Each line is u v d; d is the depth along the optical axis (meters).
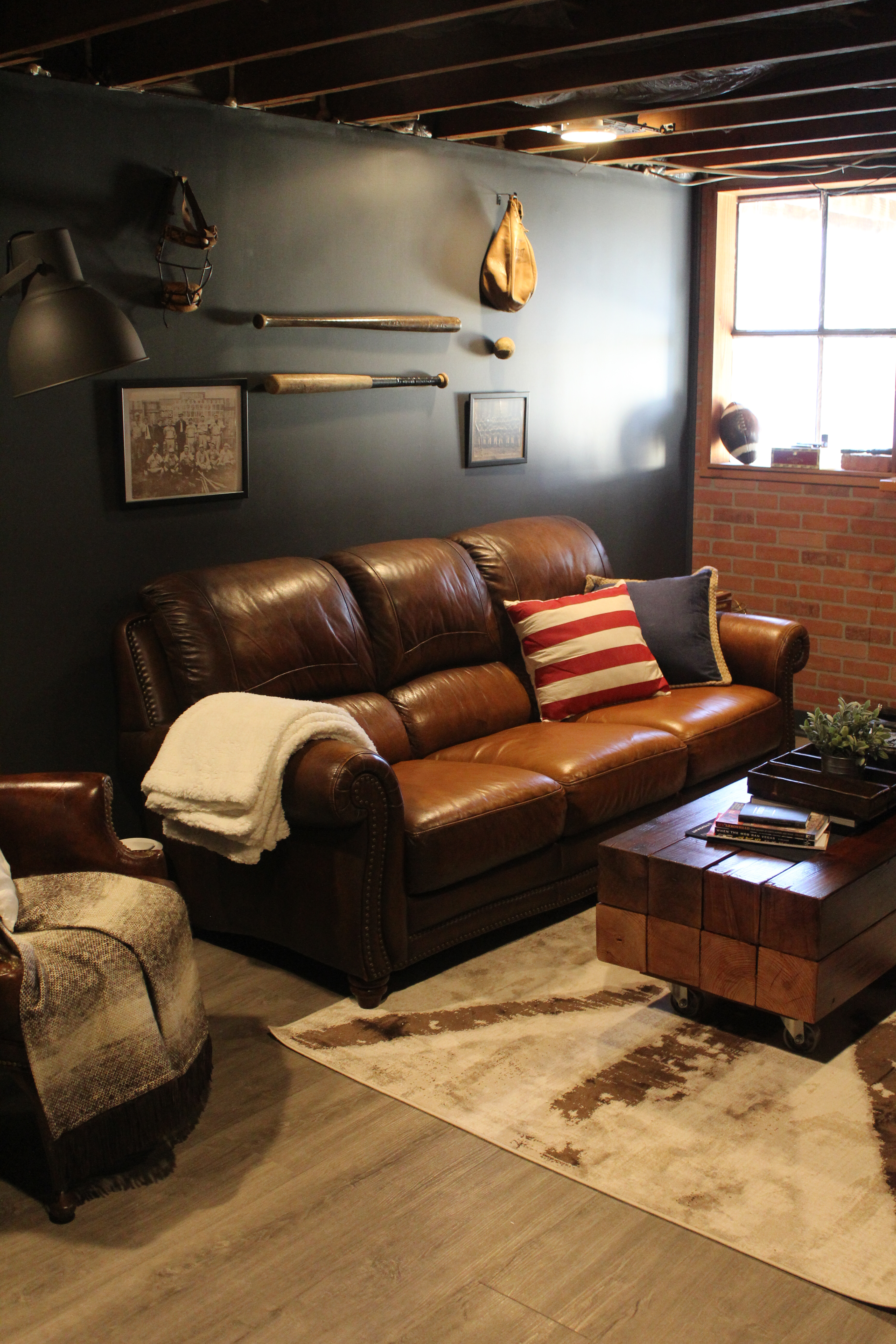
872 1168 2.50
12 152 3.32
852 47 3.18
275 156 3.97
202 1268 2.26
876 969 3.02
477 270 4.75
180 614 3.54
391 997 3.25
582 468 5.41
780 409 5.82
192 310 3.74
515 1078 2.85
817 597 5.71
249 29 3.15
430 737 3.99
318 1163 2.55
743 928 2.85
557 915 3.82
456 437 4.79
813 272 5.61
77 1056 2.43
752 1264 2.24
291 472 4.19
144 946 2.57
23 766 3.58
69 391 3.54
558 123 4.16
